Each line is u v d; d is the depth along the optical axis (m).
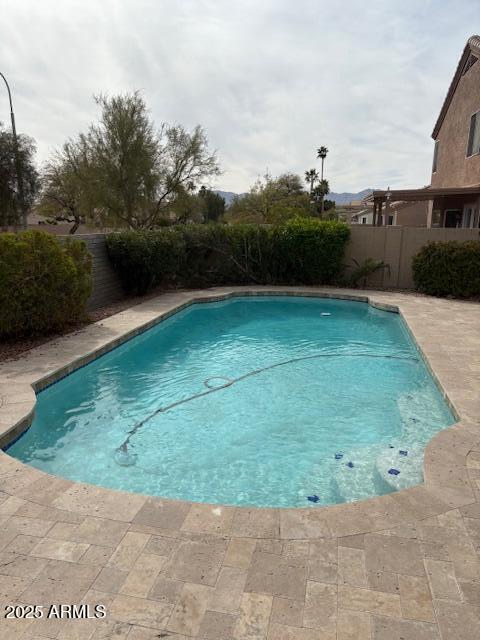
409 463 4.38
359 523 2.93
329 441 5.01
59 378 6.09
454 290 12.02
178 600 2.31
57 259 7.59
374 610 2.25
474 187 13.70
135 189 20.23
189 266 14.26
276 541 2.76
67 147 23.02
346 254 14.55
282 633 2.12
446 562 2.58
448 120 17.66
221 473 4.38
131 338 8.27
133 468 4.46
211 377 7.07
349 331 9.93
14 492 3.30
